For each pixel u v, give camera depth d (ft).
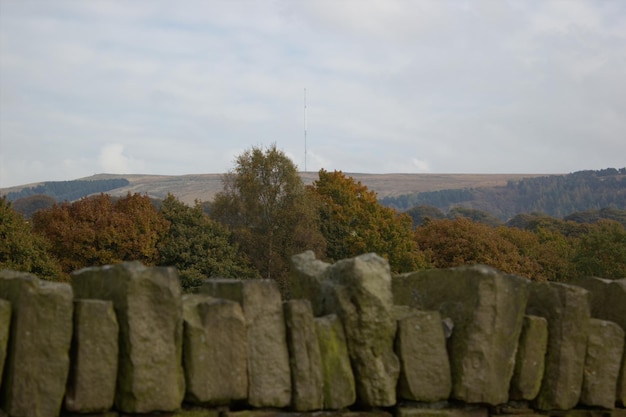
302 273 37.29
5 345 27.73
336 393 33.58
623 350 40.34
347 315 34.09
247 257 182.91
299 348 32.94
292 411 32.86
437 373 35.35
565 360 38.40
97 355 28.86
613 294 41.78
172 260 172.35
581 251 217.15
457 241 217.15
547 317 38.83
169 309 30.09
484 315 35.99
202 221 180.14
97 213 176.96
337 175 224.33
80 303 28.89
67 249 166.71
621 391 40.29
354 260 34.71
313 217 194.29
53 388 28.02
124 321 29.50
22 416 27.40
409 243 208.54
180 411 30.73
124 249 167.53
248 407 32.35
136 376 29.25
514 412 37.40
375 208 212.23
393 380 34.55
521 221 447.83
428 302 38.19
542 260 222.69
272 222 187.93
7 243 134.10
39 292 28.09
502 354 36.45
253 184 189.78
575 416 39.17
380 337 34.42
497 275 36.35
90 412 28.89
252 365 32.09
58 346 28.22
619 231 216.33
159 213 184.44
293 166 193.67
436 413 35.27
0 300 27.94
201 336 31.07
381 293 34.55
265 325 32.63
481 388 35.81
